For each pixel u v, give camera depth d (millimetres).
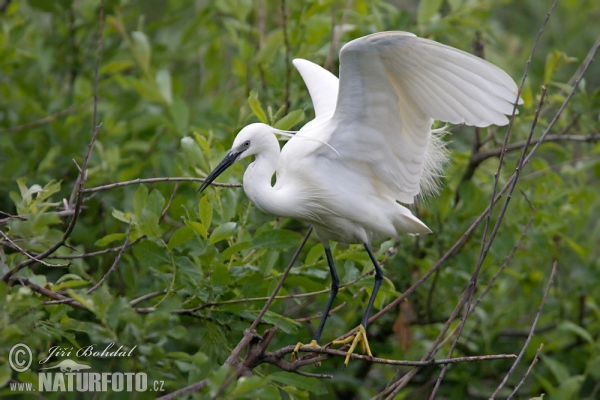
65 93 13547
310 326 11336
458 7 12312
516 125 11227
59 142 11562
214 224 8922
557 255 11594
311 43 11727
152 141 12172
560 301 11992
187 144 8750
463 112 7797
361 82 7750
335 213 8625
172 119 11906
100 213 10578
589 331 12109
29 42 13938
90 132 11859
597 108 10906
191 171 8914
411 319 10859
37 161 11688
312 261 8664
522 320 12375
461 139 13148
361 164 8516
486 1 12648
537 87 14289
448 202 10711
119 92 13828
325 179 8500
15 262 7797
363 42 7324
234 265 8281
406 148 8352
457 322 11078
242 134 8195
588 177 14422
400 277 10898
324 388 7332
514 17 17266
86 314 8742
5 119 12336
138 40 11922
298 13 11711
